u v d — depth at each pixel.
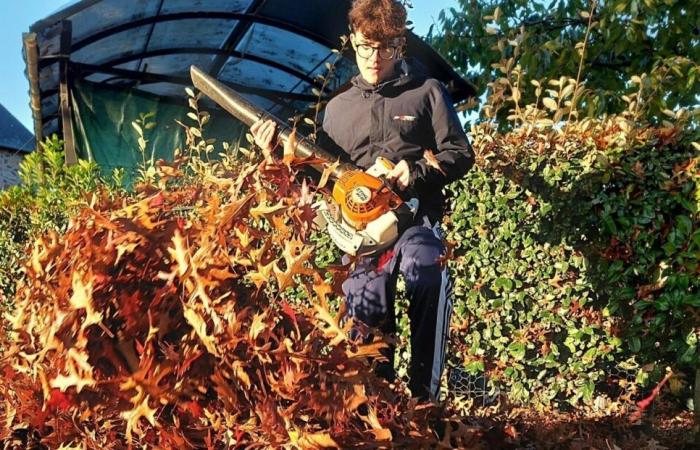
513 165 4.38
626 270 4.16
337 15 8.64
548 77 8.29
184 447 1.48
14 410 1.60
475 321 4.50
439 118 2.71
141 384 1.43
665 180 4.04
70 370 1.49
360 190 2.35
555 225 4.31
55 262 1.66
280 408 1.44
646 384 4.14
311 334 1.49
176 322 1.52
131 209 1.67
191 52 10.02
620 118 4.27
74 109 8.95
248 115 2.50
